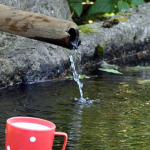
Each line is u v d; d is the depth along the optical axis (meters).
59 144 4.88
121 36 12.07
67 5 12.00
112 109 6.65
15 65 8.36
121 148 4.78
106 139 5.11
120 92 7.88
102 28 11.89
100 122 5.88
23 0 9.98
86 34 11.27
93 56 11.10
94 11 13.73
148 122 5.91
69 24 4.85
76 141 5.01
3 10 5.32
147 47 13.01
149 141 5.05
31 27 5.06
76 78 7.70
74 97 7.43
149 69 10.54
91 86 8.38
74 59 9.80
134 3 14.05
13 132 3.50
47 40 4.98
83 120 5.96
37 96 7.40
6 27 5.28
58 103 6.96
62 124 5.73
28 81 8.58
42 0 10.66
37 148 3.51
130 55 12.47
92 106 6.83
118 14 13.23
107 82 8.80
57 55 9.38
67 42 4.82
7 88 7.98
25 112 6.31
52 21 4.94
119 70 10.34
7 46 9.12
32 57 8.73
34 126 3.65
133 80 9.05
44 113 6.30
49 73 9.01
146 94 7.74
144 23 12.94
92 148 4.77
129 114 6.35
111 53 11.76
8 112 6.26
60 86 8.34
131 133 5.37
